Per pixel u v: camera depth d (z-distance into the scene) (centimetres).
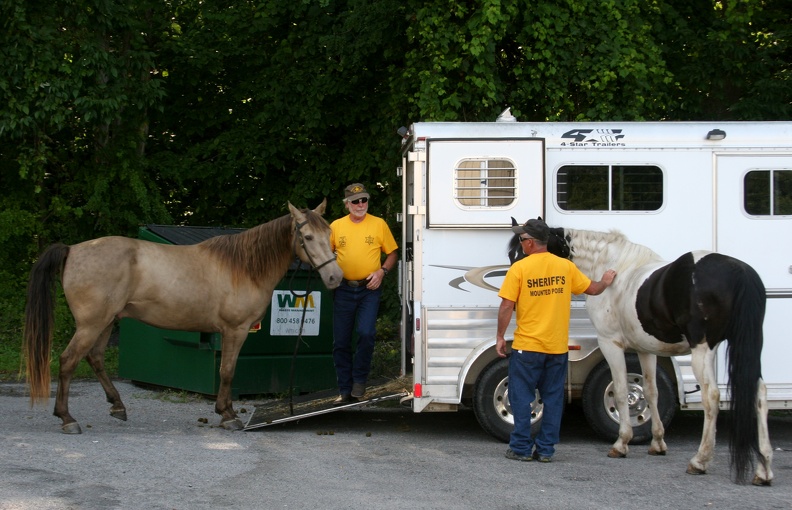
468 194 727
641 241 741
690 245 741
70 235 1323
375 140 1341
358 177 1338
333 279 745
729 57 1229
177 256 766
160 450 661
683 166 741
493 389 733
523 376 656
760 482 588
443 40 1095
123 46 1280
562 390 661
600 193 742
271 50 1409
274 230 771
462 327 731
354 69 1302
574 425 847
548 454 661
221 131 1424
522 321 654
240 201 1421
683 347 640
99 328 735
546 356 653
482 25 1077
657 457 686
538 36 1108
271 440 730
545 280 646
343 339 792
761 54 1241
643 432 736
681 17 1274
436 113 1105
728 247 742
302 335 952
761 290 579
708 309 591
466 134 736
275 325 938
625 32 1148
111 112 1187
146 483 562
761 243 742
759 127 746
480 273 733
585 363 746
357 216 783
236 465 623
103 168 1300
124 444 678
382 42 1220
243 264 769
